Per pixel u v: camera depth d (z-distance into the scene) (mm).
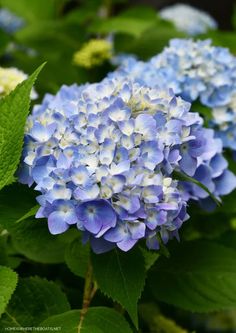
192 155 675
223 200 795
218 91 841
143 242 652
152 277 748
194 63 837
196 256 757
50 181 625
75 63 1106
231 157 869
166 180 627
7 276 619
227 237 902
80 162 623
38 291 701
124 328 657
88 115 650
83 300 730
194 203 773
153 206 612
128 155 621
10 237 814
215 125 844
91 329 647
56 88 979
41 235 681
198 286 741
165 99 676
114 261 647
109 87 697
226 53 857
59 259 776
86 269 712
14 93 646
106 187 604
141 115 645
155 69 839
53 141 651
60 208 618
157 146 627
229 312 1050
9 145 639
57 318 663
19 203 670
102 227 606
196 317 1026
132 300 627
